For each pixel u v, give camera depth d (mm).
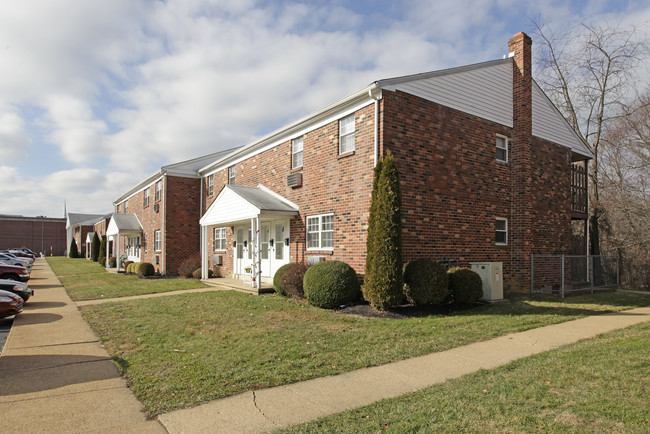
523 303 11656
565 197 16391
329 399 4789
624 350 6434
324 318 9344
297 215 14352
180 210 23141
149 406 4645
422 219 11844
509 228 14414
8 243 65875
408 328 8266
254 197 14953
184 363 6168
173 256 22719
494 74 14320
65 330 8680
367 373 5703
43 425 4195
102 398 4918
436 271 10250
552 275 14992
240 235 18703
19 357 6633
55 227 69625
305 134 14234
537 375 5398
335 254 12469
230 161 19922
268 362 6176
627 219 18672
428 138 12211
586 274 15352
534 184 15039
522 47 14859
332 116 12953
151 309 10992
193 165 23656
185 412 4480
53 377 5676
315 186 13539
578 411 4215
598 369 5531
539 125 15516
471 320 9078
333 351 6727
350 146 12375
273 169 16094
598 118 21406
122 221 28688
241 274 18375
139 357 6527
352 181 12031
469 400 4605
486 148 13820
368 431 3938
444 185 12484
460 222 12812
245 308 10781
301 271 12148
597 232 19453
